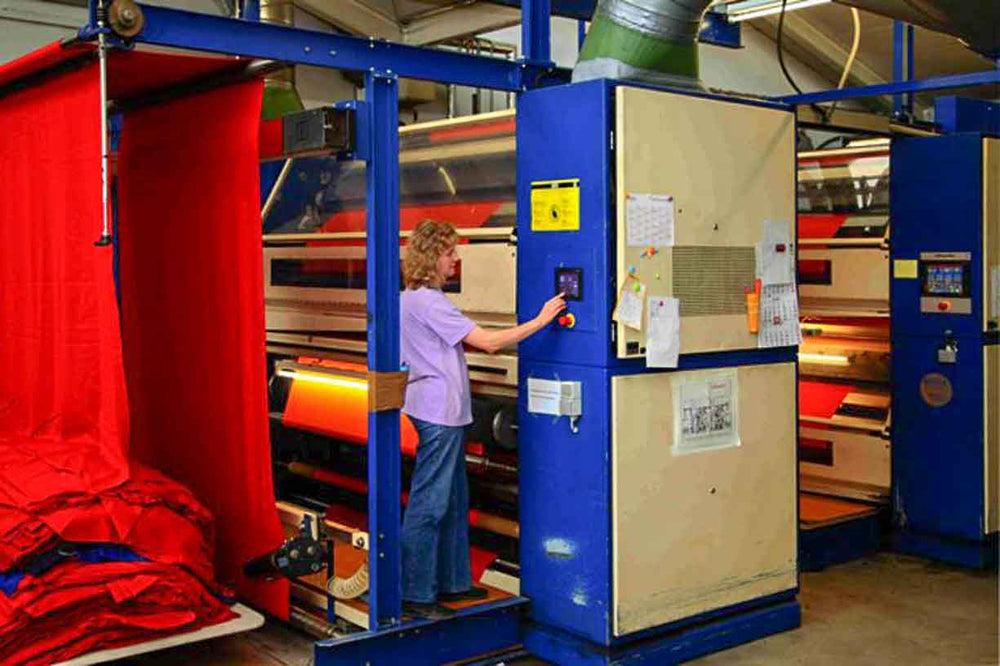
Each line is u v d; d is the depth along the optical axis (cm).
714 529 451
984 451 575
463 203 522
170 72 448
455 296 506
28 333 477
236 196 451
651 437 428
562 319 430
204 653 447
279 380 598
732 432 457
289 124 420
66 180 430
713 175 444
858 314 627
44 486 405
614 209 415
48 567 386
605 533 418
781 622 477
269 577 462
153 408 519
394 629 415
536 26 462
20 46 726
